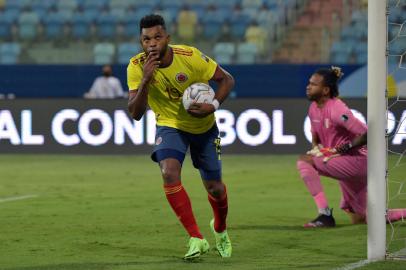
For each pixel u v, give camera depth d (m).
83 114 60.59
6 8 87.00
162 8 86.12
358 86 64.44
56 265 21.02
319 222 28.62
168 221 30.20
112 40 83.06
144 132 60.19
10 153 61.16
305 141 59.22
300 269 20.08
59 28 83.38
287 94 65.44
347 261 21.39
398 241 25.02
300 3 80.19
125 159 58.16
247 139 59.62
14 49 80.38
